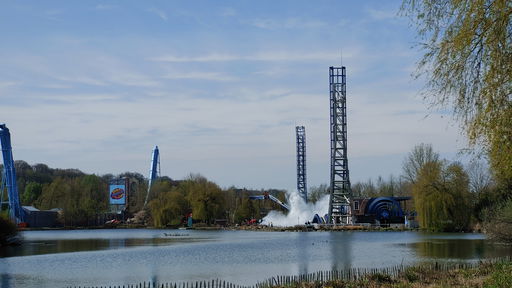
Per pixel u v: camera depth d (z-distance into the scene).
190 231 177.25
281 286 43.47
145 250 91.19
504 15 21.50
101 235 150.62
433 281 43.91
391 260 69.25
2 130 182.12
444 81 23.42
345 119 178.62
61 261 72.06
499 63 22.05
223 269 62.81
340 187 184.88
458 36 22.52
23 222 195.88
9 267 65.31
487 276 43.66
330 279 47.97
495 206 95.00
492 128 22.55
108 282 52.56
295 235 140.50
